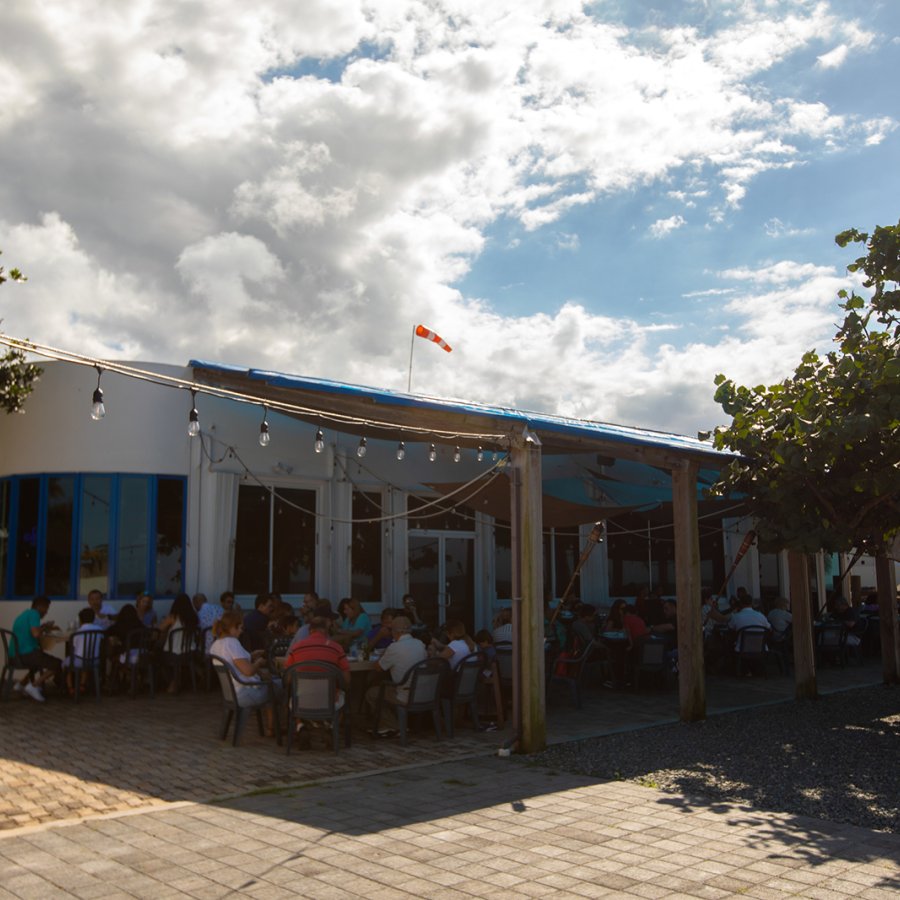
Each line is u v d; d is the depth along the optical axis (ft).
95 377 43.70
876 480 33.35
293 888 16.20
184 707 36.09
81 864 17.40
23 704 36.76
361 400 33.55
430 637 38.19
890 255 33.40
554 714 37.29
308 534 47.57
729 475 37.01
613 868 17.42
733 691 45.01
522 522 29.86
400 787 23.86
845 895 15.96
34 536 43.60
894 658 48.67
